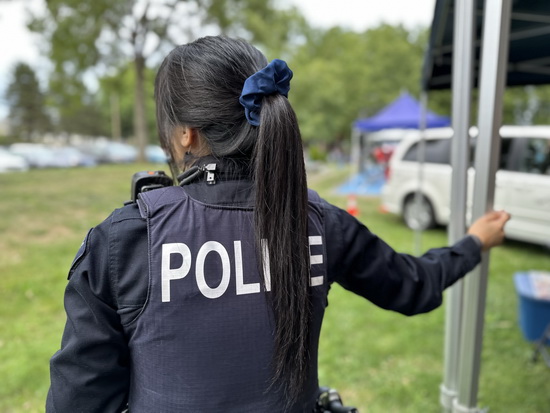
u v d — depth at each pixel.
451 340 1.68
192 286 0.67
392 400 2.25
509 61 2.43
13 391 2.27
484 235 1.06
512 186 4.84
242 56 0.76
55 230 5.56
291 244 0.71
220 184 0.73
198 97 0.74
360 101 26.92
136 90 15.84
